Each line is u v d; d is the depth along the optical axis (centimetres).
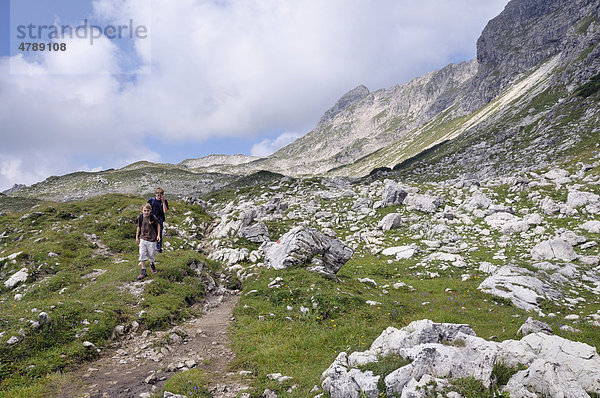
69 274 1756
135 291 1416
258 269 1975
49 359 847
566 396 582
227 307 1514
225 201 8519
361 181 13812
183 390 716
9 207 13950
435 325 813
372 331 1117
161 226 1672
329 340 1059
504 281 1908
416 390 587
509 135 13550
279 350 973
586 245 2456
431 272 2416
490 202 3856
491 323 1343
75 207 3266
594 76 12706
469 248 2878
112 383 773
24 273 1756
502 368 661
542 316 1482
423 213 4006
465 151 14675
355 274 2498
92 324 1041
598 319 1408
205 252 2562
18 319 940
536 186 3947
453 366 644
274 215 4450
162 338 1076
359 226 3928
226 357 959
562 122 10975
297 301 1433
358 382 667
